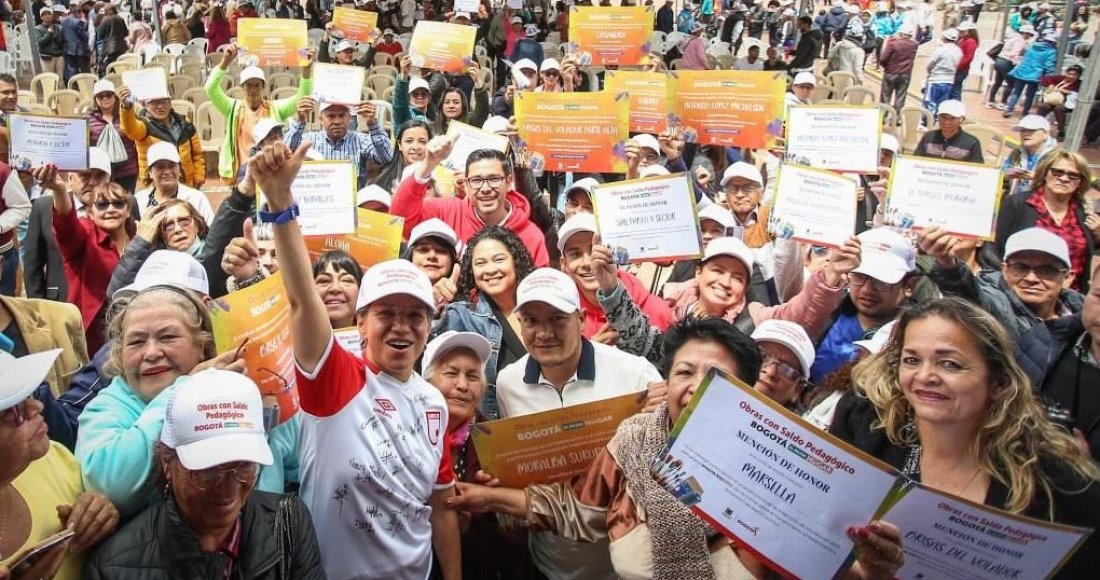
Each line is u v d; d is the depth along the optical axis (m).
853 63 19.97
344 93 8.54
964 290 4.46
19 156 6.19
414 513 3.01
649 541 2.78
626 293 4.32
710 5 30.30
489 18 18.78
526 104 6.80
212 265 4.59
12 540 2.24
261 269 4.15
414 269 3.09
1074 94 14.04
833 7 26.00
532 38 17.39
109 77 13.98
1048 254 4.30
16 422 2.18
